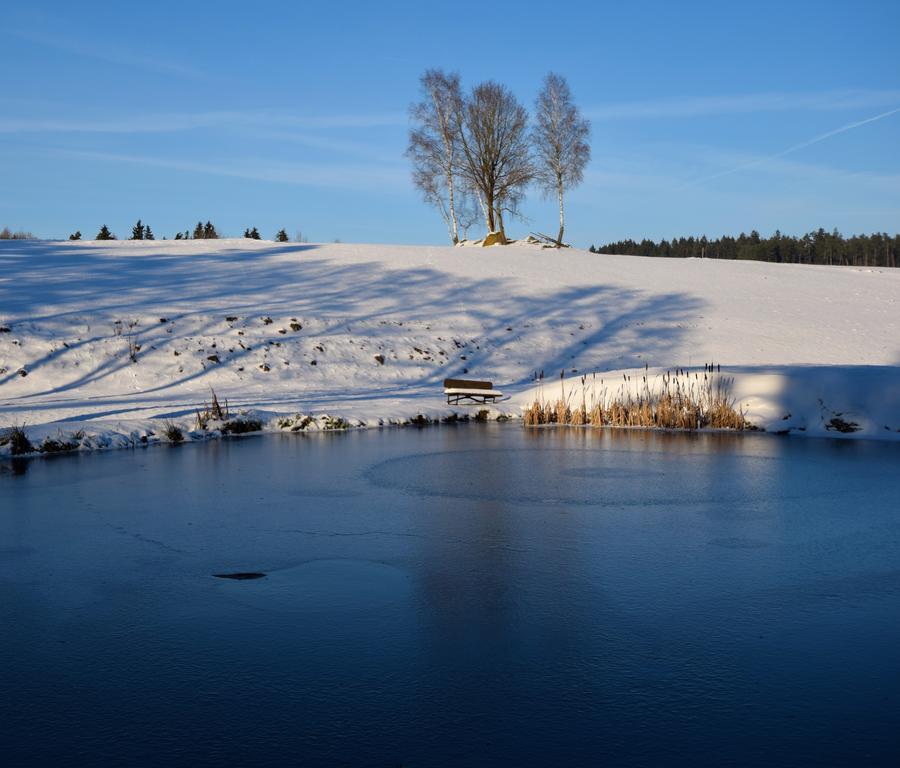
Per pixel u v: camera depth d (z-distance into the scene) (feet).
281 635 22.53
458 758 16.16
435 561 29.53
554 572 28.14
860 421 67.15
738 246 543.80
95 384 86.79
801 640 22.03
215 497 41.11
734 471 49.06
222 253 154.71
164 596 25.82
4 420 66.03
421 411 79.10
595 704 18.39
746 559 29.73
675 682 19.48
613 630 22.75
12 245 152.87
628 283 156.25
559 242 215.51
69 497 41.11
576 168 217.15
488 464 51.93
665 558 29.86
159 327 101.71
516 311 132.16
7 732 17.25
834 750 16.39
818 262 492.95
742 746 16.56
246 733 17.15
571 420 77.41
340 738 16.94
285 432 69.87
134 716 17.94
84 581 27.37
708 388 76.28
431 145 214.28
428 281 143.84
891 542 32.17
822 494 41.83
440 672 20.07
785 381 74.02
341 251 165.99
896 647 21.54
